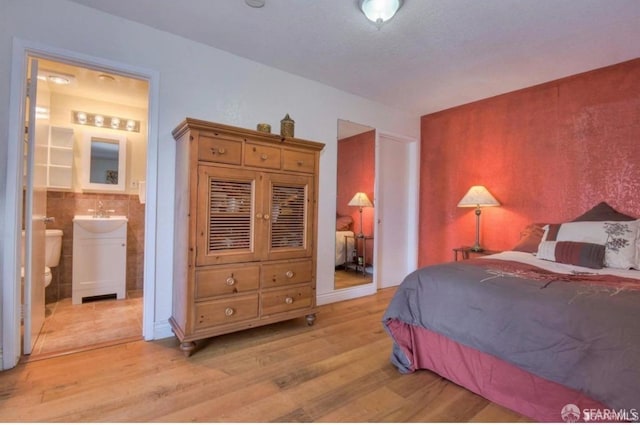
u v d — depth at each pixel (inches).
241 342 91.7
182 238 85.0
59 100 129.7
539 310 57.4
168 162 93.7
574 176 116.9
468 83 126.3
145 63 89.7
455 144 154.8
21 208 76.4
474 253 142.4
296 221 101.0
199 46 98.7
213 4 79.7
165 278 93.4
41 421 56.1
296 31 91.4
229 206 87.4
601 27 86.3
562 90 120.0
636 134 103.7
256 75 110.7
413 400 65.0
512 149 134.1
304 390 67.9
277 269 96.0
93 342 89.1
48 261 117.4
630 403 44.3
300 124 122.5
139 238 146.2
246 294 90.0
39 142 89.7
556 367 53.6
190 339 80.8
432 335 75.8
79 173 133.7
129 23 87.4
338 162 135.6
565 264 89.5
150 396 64.5
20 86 74.7
